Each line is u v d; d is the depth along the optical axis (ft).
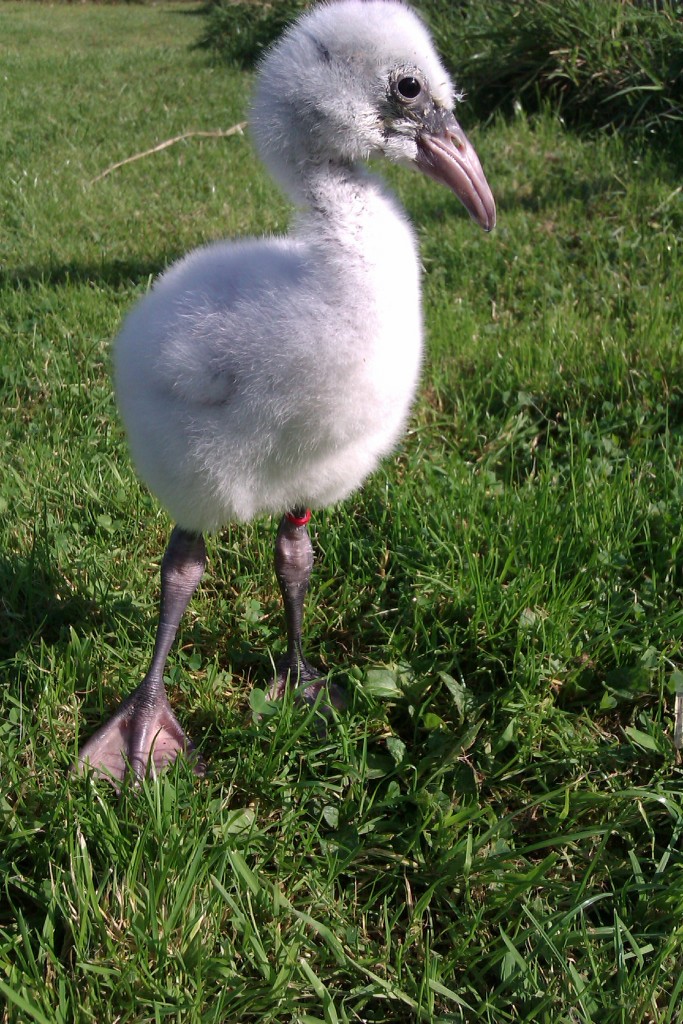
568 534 1.83
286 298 1.32
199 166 4.27
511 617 1.67
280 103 1.42
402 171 3.89
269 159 1.46
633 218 3.18
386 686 1.61
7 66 7.03
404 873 1.40
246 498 1.46
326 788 1.49
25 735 1.49
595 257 2.96
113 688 1.65
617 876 1.41
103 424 2.27
